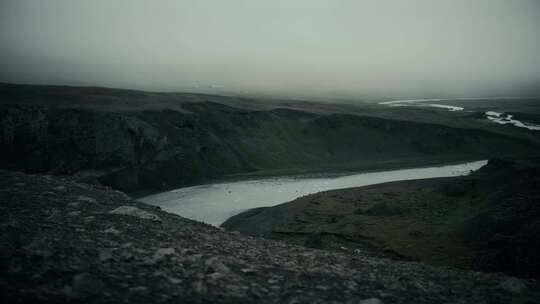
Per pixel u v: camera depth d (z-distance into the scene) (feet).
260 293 25.94
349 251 129.59
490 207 165.27
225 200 251.19
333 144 485.56
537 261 86.02
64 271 23.71
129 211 49.52
